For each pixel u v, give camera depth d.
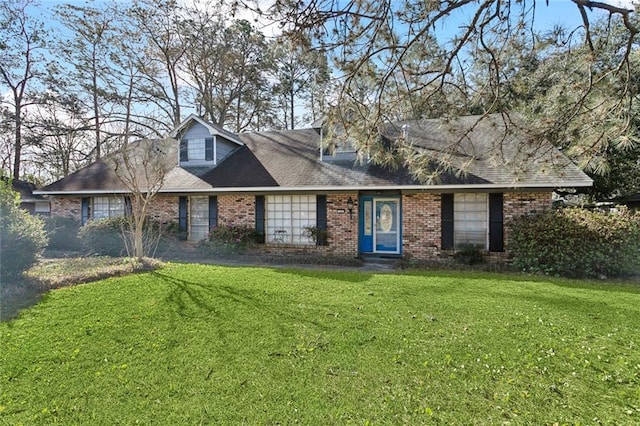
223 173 14.40
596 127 4.84
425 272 9.46
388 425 2.97
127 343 4.58
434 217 11.68
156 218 14.62
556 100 5.05
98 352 4.32
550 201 10.49
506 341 4.62
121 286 7.57
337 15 4.20
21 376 3.76
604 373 3.82
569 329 5.04
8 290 6.88
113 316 5.59
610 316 5.58
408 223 11.95
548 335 4.83
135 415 3.11
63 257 12.52
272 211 13.46
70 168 24.91
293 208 13.25
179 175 14.83
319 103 5.01
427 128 12.25
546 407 3.23
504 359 4.14
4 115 21.50
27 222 8.03
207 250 13.09
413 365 4.00
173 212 14.47
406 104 5.04
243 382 3.64
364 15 4.23
